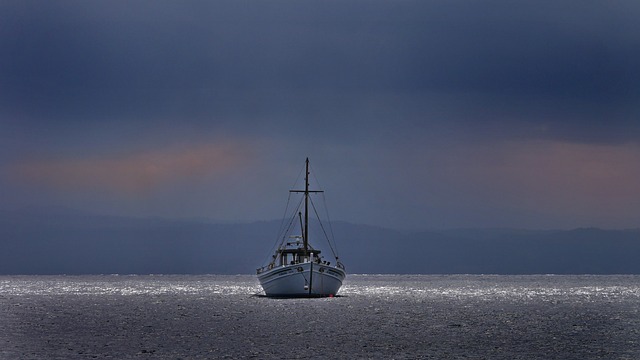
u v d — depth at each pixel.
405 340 175.12
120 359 146.12
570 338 180.50
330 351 157.00
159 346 164.38
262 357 148.75
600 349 161.00
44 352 155.38
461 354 153.50
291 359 146.50
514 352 156.38
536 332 193.62
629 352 156.75
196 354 152.62
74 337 181.62
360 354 153.00
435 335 185.50
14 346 164.38
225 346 164.38
